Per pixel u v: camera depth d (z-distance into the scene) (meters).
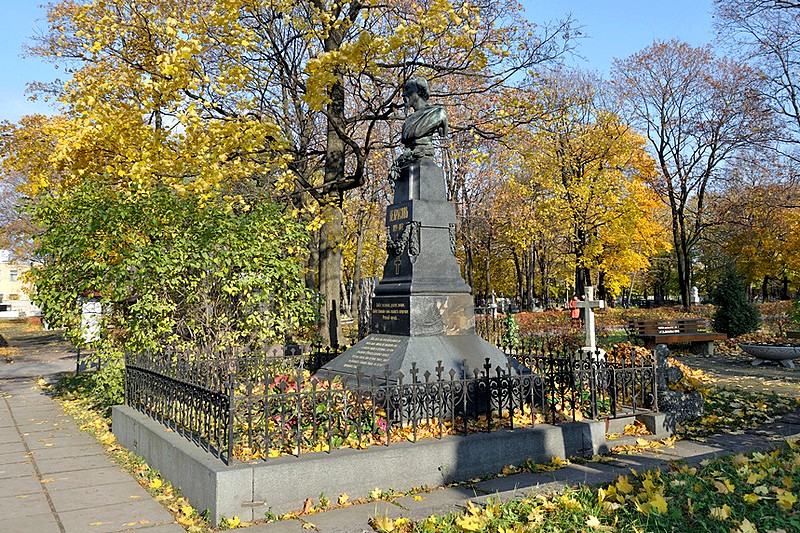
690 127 35.41
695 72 34.81
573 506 4.60
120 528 5.04
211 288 10.48
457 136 19.53
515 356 8.61
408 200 9.10
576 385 8.48
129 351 9.56
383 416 6.57
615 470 6.27
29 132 14.32
